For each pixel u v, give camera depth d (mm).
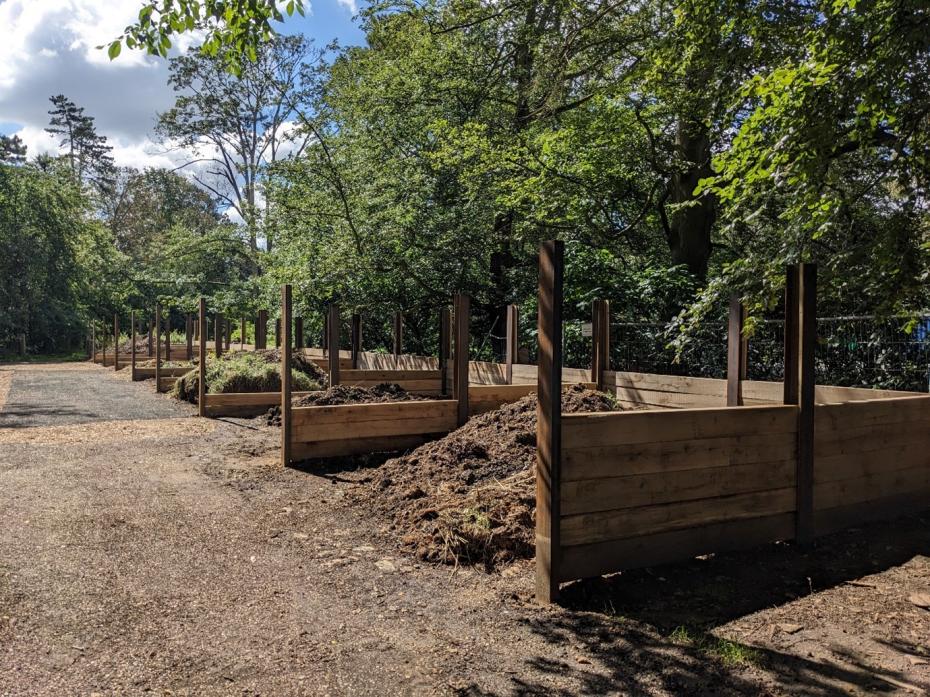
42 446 8633
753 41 8305
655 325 8867
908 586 3951
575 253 13773
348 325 17234
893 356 6793
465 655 3088
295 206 16438
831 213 4977
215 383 12742
